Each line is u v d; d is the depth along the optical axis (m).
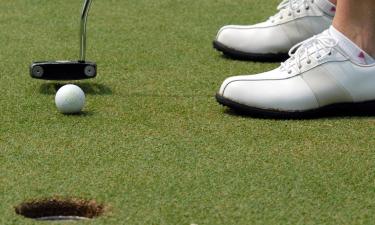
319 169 2.79
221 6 5.61
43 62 3.66
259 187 2.63
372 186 2.65
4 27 4.98
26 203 2.51
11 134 3.10
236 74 4.04
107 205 2.48
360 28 3.35
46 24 5.08
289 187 2.63
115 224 2.36
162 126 3.23
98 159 2.85
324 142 3.07
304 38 4.29
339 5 3.37
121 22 5.15
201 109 3.47
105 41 4.66
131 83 3.84
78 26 5.04
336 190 2.61
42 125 3.21
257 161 2.86
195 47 4.56
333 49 3.36
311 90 3.35
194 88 3.78
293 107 3.35
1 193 2.55
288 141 3.08
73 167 2.77
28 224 2.36
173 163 2.83
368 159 2.89
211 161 2.85
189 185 2.63
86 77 3.69
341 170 2.78
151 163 2.82
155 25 5.07
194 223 2.37
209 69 4.12
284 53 4.30
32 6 5.57
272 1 5.77
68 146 2.98
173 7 5.57
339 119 3.37
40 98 3.56
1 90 3.67
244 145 3.02
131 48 4.51
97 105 3.49
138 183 2.65
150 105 3.51
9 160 2.84
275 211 2.46
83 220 2.46
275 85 3.37
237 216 2.42
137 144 3.01
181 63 4.22
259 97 3.34
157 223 2.37
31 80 3.84
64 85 3.63
